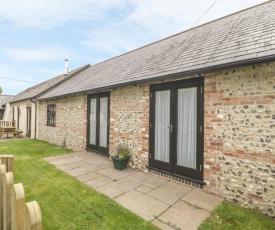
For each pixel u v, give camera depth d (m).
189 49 5.97
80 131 9.02
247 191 3.62
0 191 2.04
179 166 4.91
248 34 4.63
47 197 3.91
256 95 3.59
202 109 4.48
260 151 3.50
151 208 3.52
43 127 12.83
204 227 2.95
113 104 7.05
